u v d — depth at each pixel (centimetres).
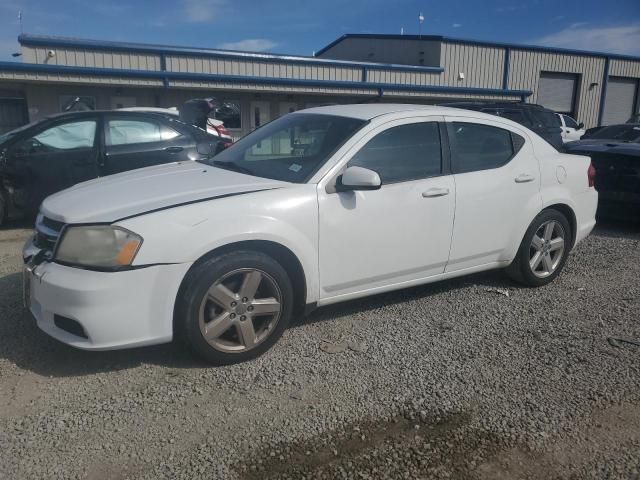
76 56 1819
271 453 272
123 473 257
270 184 377
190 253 332
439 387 335
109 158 736
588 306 471
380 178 398
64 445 275
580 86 3120
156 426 292
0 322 410
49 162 712
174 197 355
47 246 354
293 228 363
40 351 368
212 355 348
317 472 260
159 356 365
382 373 351
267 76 2161
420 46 2741
